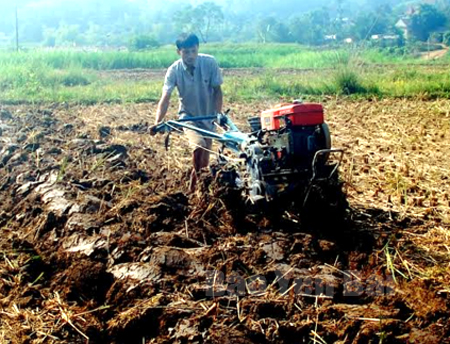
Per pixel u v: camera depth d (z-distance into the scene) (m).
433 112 13.44
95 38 113.75
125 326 4.44
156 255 5.13
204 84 6.92
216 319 4.39
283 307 4.48
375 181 7.73
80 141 9.07
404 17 70.62
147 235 5.70
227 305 4.55
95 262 5.21
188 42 6.65
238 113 13.88
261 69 30.33
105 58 33.50
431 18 67.25
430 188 7.43
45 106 14.45
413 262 5.23
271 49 44.81
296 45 53.81
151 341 4.32
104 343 4.44
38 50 32.84
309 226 5.82
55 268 5.43
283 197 5.77
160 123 6.61
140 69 32.81
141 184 7.34
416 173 8.12
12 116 11.70
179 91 6.97
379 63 31.30
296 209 5.83
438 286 4.73
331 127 11.86
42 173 7.63
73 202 6.38
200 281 4.83
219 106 7.09
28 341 4.44
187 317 4.42
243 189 5.99
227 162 6.50
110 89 17.92
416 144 10.05
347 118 12.91
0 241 5.97
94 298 4.91
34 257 5.48
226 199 5.92
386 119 12.66
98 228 5.84
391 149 9.69
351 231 5.85
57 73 21.53
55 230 5.96
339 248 5.39
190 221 5.88
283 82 18.58
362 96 16.36
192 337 4.22
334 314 4.36
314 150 5.80
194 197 6.34
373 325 4.15
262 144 6.07
